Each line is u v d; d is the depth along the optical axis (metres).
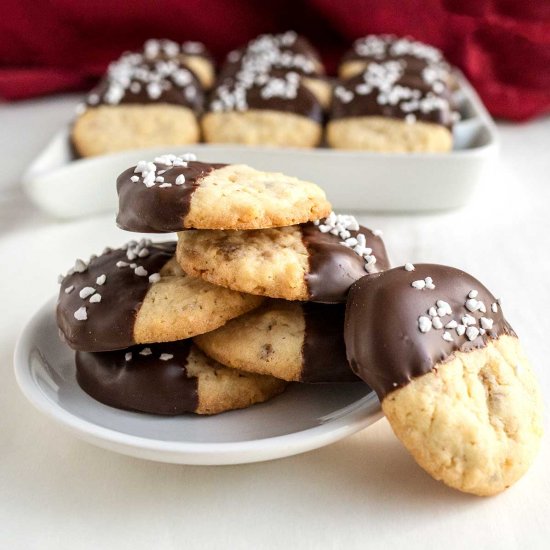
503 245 0.39
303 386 0.28
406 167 0.40
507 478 0.24
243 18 0.61
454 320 0.25
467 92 0.50
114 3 0.59
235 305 0.27
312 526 0.24
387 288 0.26
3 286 0.36
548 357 0.31
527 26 0.55
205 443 0.25
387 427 0.27
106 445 0.25
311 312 0.28
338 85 0.46
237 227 0.26
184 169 0.27
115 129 0.44
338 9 0.58
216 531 0.24
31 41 0.60
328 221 0.29
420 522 0.24
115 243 0.40
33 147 0.51
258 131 0.44
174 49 0.55
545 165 0.48
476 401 0.25
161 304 0.27
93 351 0.27
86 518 0.25
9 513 0.25
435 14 0.56
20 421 0.28
